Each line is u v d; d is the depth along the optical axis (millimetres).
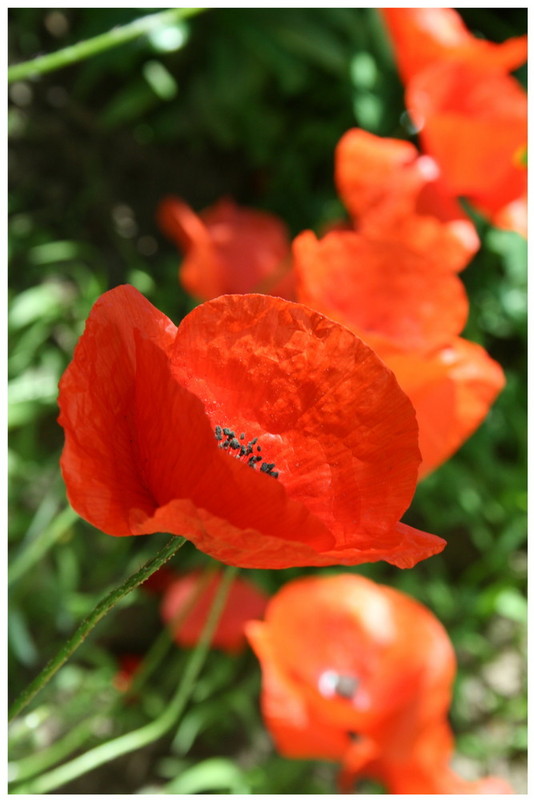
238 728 684
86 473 255
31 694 264
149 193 759
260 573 696
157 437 263
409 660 489
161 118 753
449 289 404
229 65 723
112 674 636
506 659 773
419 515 783
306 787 651
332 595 504
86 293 677
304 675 492
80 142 727
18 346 653
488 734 742
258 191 800
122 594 258
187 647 658
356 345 272
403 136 724
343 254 402
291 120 780
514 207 475
